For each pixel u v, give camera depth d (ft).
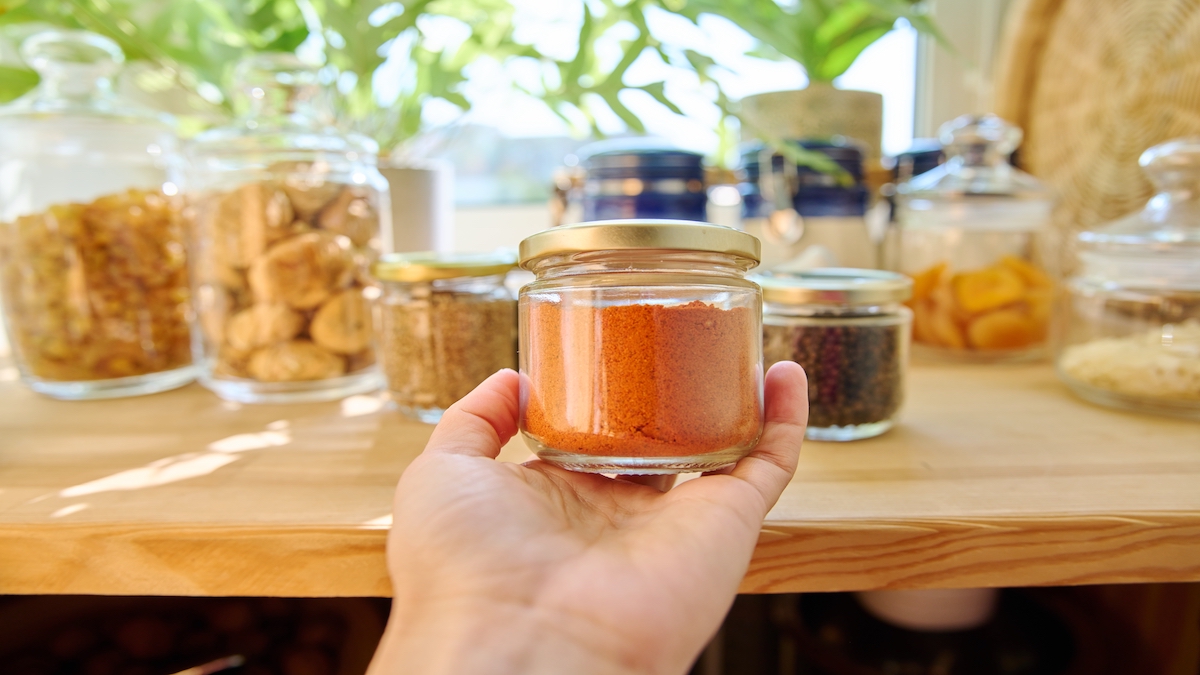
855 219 1.43
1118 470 0.77
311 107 1.18
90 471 0.80
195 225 1.12
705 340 0.62
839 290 0.85
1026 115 1.64
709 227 0.61
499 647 0.46
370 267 1.00
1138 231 1.00
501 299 0.99
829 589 0.64
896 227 1.47
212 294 1.10
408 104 1.42
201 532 0.65
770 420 0.68
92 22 1.24
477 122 1.76
